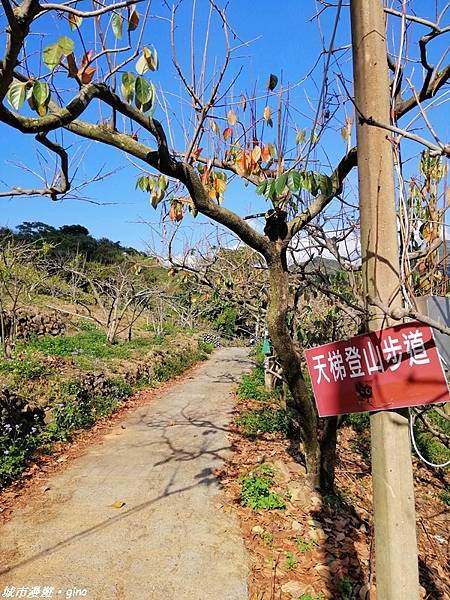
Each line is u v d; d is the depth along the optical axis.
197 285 8.76
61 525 4.06
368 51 1.72
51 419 6.46
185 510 4.38
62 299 17.80
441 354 1.69
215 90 3.18
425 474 6.05
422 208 2.52
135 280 16.16
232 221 3.56
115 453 6.08
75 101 2.30
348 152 3.44
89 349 11.29
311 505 4.48
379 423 1.66
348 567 3.53
